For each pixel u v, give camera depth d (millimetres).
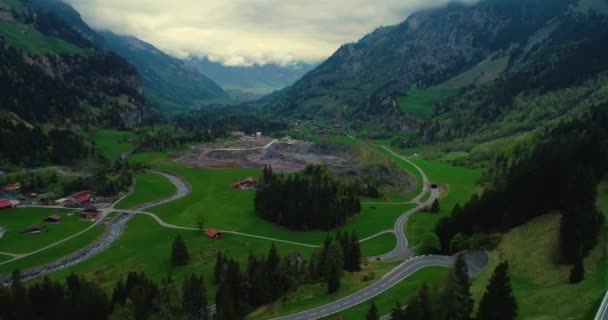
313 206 193000
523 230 125375
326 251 127688
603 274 87625
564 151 137125
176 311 107562
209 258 155500
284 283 123938
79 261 157250
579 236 98188
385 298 104875
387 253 165000
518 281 100000
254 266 124438
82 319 107375
